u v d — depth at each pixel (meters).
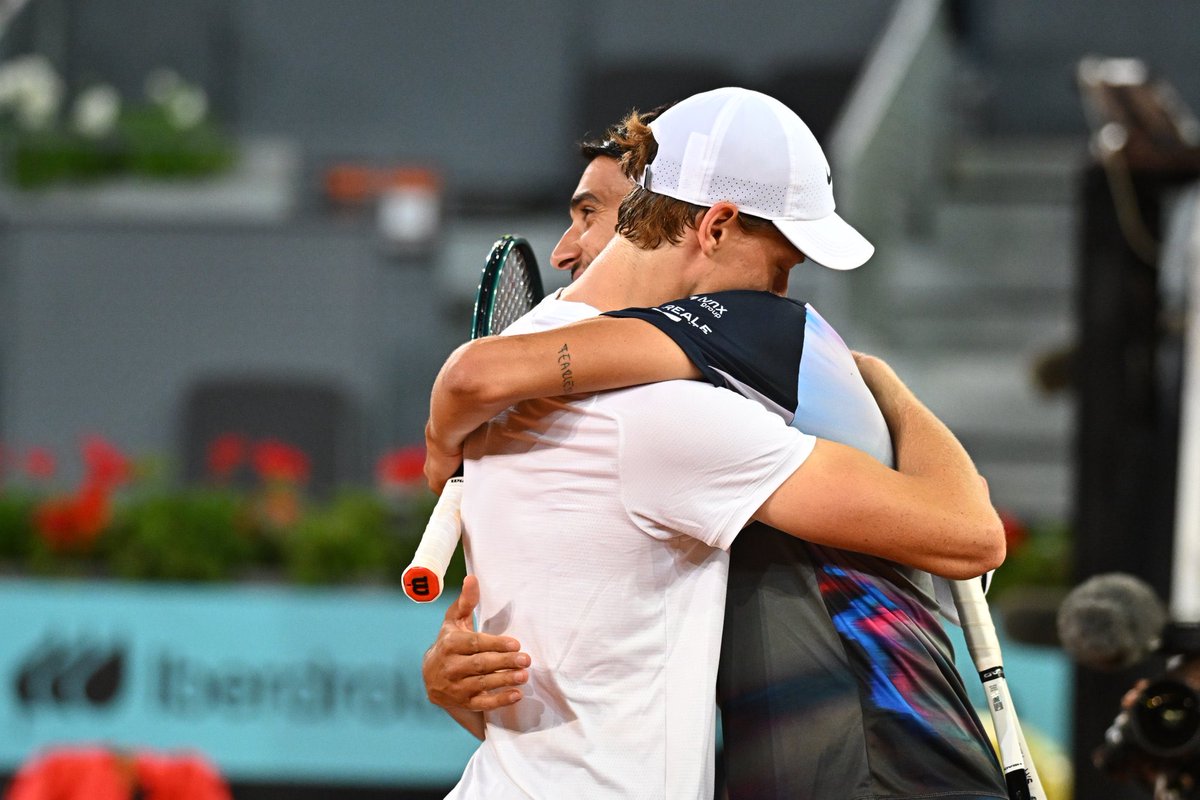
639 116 7.22
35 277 28.88
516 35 38.12
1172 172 13.34
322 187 35.16
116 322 28.88
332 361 28.92
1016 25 37.31
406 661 18.58
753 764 6.35
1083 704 12.19
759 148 6.46
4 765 18.67
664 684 6.19
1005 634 15.43
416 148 38.00
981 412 28.73
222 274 28.92
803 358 6.39
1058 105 37.09
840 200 27.19
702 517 6.10
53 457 28.75
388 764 18.42
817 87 38.12
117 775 16.92
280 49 37.97
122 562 20.97
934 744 6.29
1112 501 13.54
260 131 37.97
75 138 31.53
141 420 28.78
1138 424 13.55
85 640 18.86
